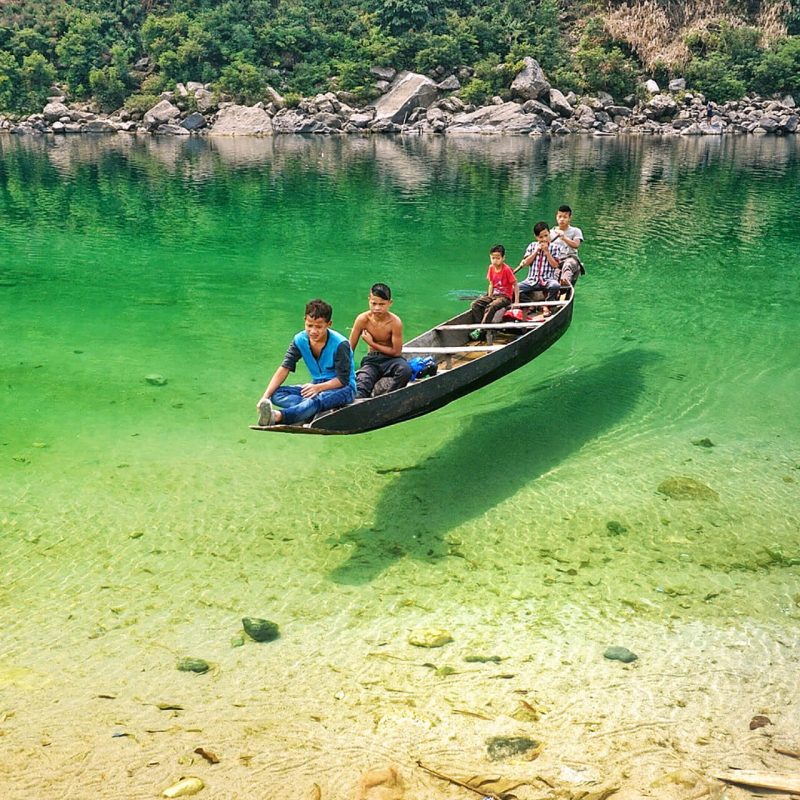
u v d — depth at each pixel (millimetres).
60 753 3885
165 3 46281
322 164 28719
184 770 3797
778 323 11016
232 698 4285
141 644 4707
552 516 6207
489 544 5816
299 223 17844
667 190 23078
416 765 3848
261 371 9117
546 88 44188
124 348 9805
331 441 7410
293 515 6148
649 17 48281
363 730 4074
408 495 6484
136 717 4137
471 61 46094
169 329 10586
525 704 4266
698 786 3736
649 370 9281
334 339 5949
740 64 48250
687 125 44562
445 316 11398
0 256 14586
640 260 14516
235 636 4793
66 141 37125
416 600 5172
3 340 10000
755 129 44969
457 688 4383
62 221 17875
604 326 10828
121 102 43562
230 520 6051
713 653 4695
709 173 27094
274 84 44500
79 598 5117
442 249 15516
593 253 15031
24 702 4223
